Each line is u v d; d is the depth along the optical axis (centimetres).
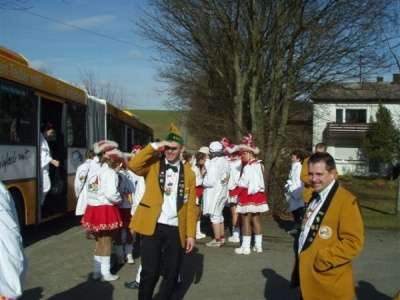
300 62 1127
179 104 1983
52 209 817
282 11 1072
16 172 647
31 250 681
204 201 722
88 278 541
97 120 1041
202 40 1270
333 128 2720
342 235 286
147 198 394
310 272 292
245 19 1142
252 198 666
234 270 586
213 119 1423
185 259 639
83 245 716
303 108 1424
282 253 683
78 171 680
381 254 699
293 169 834
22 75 671
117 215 529
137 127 1594
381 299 489
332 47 1145
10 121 636
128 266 595
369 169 2781
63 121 830
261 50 1135
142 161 390
